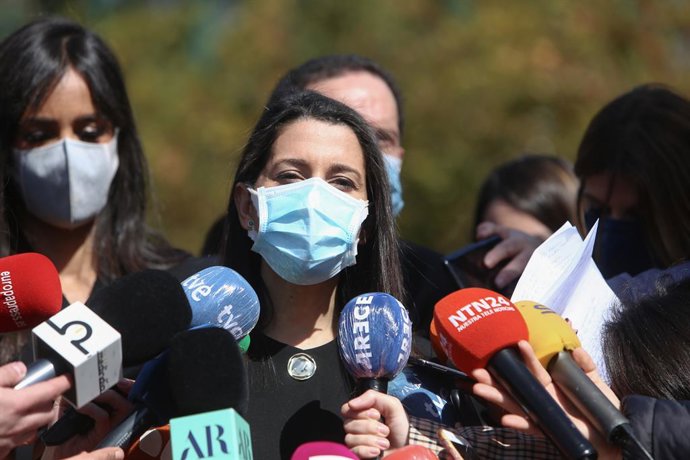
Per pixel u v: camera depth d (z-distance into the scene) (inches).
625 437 231.8
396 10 892.6
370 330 248.2
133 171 373.1
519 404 233.6
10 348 315.3
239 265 286.4
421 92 825.5
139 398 236.7
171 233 826.2
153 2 1023.0
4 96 348.8
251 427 260.8
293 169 274.8
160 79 900.6
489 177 450.9
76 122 352.2
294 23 918.4
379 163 282.2
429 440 249.1
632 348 261.1
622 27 866.1
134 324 234.5
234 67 904.9
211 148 856.9
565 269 271.6
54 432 241.0
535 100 818.2
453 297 249.6
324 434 260.2
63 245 359.6
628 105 345.4
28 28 358.6
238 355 228.4
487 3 883.4
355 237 273.1
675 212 330.3
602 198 341.7
